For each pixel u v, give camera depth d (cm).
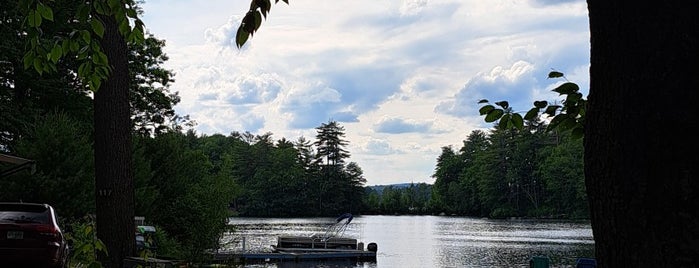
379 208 12888
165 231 2544
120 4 424
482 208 11775
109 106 934
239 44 345
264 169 12325
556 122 375
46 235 1095
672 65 164
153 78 3344
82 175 2167
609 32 178
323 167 12175
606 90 179
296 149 12875
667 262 161
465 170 12794
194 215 2655
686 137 161
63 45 434
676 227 160
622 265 173
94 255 607
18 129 2520
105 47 920
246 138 15988
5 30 2405
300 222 8781
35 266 1091
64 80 2838
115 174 935
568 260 3256
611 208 176
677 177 161
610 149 177
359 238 5206
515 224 8131
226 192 2764
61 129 2227
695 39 163
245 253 3144
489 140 12438
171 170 2880
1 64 2464
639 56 170
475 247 4194
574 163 9906
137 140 2759
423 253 3725
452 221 9444
